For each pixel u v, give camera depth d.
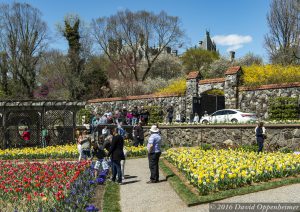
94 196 10.53
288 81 28.03
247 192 9.66
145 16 58.69
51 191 10.63
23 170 13.45
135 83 50.75
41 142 24.52
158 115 33.88
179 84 34.16
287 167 11.95
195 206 8.96
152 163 12.53
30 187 11.24
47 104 24.47
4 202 10.13
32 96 52.34
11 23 51.56
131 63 59.38
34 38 52.94
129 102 36.59
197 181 10.54
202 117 28.62
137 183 12.56
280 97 26.34
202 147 20.52
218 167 11.54
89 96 48.16
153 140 12.50
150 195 10.70
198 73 31.66
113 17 59.47
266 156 13.80
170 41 58.94
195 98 30.86
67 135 25.16
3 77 52.03
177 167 14.27
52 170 12.73
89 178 12.16
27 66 52.09
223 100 30.78
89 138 16.23
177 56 74.06
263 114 27.50
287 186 10.34
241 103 28.77
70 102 25.02
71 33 51.12
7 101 23.94
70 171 13.31
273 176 11.43
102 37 60.16
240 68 29.30
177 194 10.45
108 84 50.41
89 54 56.91
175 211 8.75
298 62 39.25
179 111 32.56
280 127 20.45
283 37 41.91
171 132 25.58
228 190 9.98
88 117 36.69
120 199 10.44
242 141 22.08
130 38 58.97
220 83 30.08
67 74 49.91
